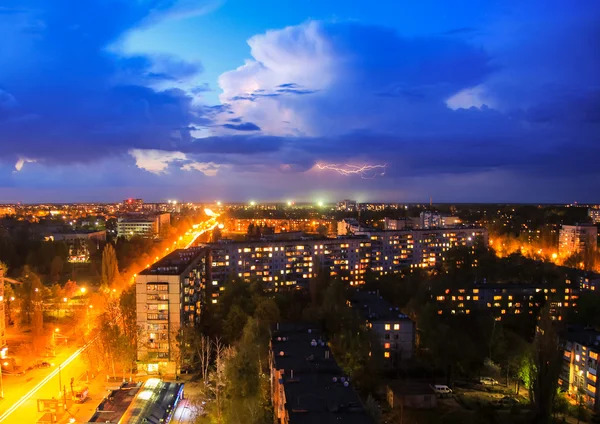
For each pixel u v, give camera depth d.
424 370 147.50
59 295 192.88
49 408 104.56
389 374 144.00
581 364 134.62
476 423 109.56
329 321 140.62
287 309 176.12
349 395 78.69
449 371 145.38
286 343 111.44
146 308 140.50
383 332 151.50
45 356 143.50
